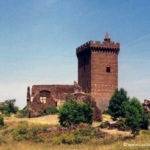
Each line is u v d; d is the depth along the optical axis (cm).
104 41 8144
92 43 8012
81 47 8600
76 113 5362
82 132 4406
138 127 4459
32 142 3841
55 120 6512
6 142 3856
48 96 7894
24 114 7575
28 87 7850
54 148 3366
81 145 3547
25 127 4506
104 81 8044
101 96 7956
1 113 8006
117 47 8238
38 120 6531
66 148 3356
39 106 7744
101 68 8062
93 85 7931
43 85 7956
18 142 3841
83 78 8462
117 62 8256
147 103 7925
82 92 7788
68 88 8081
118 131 5228
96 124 6250
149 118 6109
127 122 4566
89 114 5575
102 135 4359
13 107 8412
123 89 6700
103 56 8119
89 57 8081
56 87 8000
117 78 8200
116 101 6544
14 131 4412
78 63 8919
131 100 5481
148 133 4794
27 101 7706
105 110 7831
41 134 4341
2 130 5378
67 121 5228
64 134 4081
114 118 6406
